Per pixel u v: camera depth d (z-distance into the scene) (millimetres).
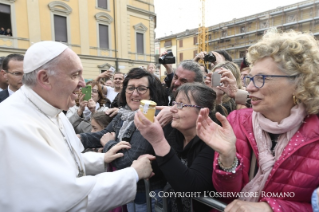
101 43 14625
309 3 23188
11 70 2383
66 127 1375
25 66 1113
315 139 846
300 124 907
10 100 1086
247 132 1051
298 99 892
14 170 900
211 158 1149
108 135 1870
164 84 3035
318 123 868
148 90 1783
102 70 14695
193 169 1123
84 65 13828
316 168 829
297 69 861
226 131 929
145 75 1811
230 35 30656
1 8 10859
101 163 1511
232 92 1688
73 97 1227
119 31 15211
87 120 2570
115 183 1127
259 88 922
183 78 2082
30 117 1063
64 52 1104
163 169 1067
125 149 1530
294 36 915
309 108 873
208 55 2678
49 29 12312
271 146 983
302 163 855
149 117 1065
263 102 931
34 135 967
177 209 1227
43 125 1095
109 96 4625
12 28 11102
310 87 838
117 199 1134
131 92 1780
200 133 896
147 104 1060
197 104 1259
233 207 880
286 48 873
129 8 15695
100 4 14383
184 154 1373
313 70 844
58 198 928
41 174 916
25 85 1148
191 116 1258
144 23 16703
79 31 13555
